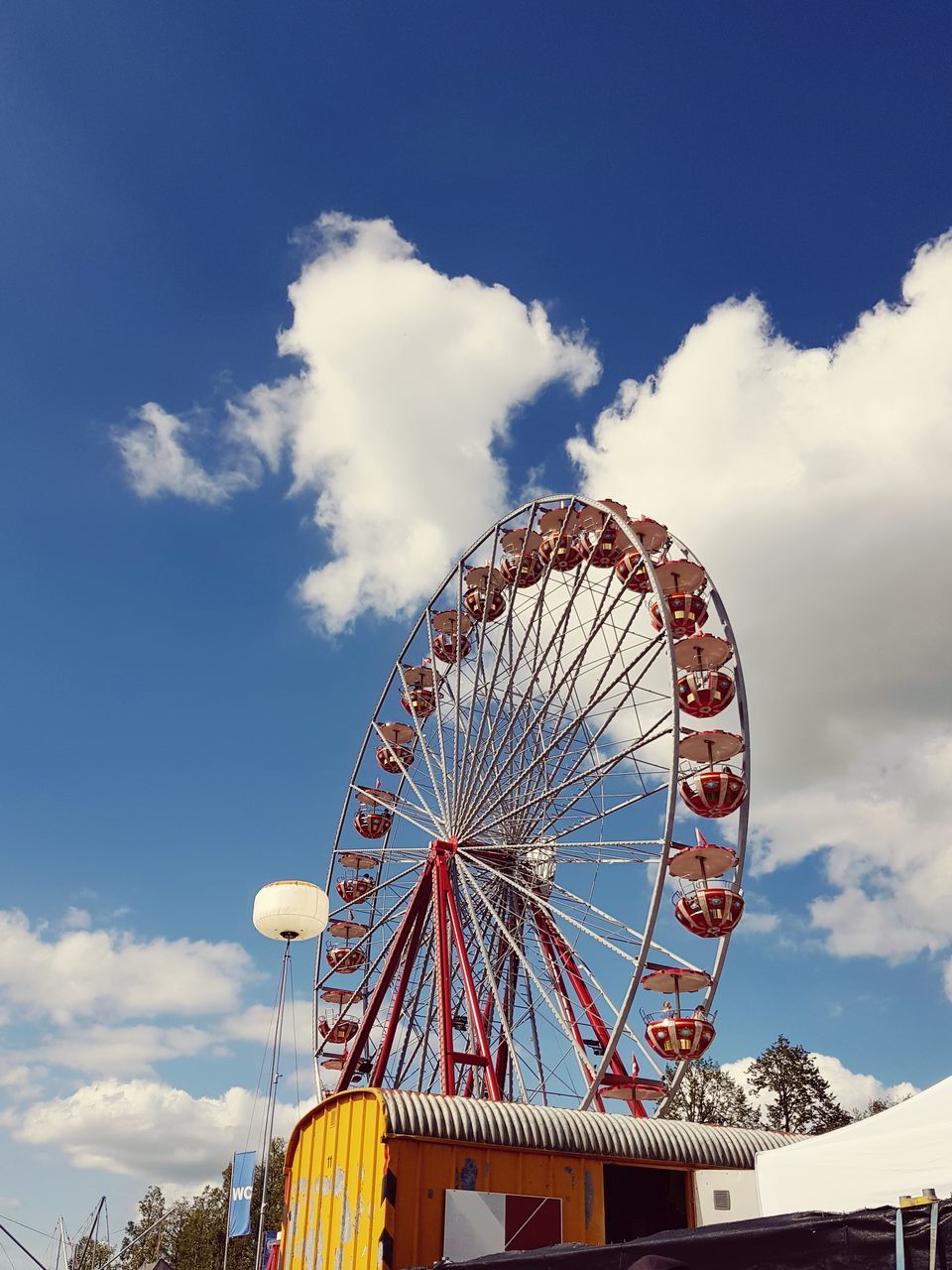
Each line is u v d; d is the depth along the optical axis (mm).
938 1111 12672
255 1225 74438
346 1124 20703
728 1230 8703
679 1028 29594
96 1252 57469
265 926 33719
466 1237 18797
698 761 33812
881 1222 7809
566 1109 21484
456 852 36562
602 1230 20156
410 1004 36531
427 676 45125
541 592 38094
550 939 34031
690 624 36094
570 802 34531
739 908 30766
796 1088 68750
